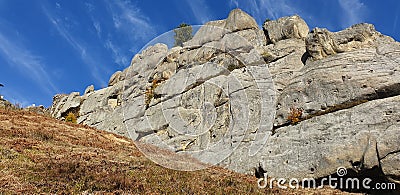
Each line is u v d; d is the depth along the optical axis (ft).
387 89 68.28
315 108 74.79
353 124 64.03
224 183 54.39
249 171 72.74
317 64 83.05
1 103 119.34
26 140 64.59
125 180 46.78
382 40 93.71
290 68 94.99
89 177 46.83
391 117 60.34
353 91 71.41
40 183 43.21
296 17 118.62
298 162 66.03
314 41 92.84
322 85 76.48
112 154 66.28
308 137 68.28
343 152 61.05
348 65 77.77
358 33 93.40
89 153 63.31
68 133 81.66
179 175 54.80
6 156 52.08
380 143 57.52
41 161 52.06
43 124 85.76
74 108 158.20
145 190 45.75
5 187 40.52
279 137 73.87
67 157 56.54
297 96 79.41
